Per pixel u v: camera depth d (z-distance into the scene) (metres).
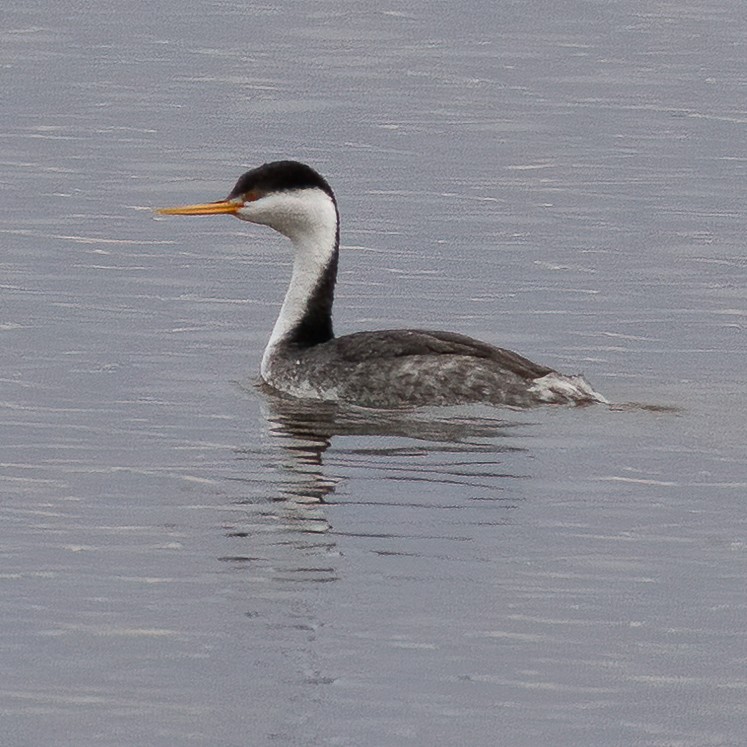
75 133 30.69
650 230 25.50
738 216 26.38
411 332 18.19
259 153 29.88
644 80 35.78
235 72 35.69
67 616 12.85
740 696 11.93
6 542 14.13
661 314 21.52
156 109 32.66
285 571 13.69
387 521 14.68
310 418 17.34
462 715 11.60
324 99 33.75
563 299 22.09
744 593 13.49
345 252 24.11
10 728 11.34
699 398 18.14
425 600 13.24
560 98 34.12
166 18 40.31
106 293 21.89
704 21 41.69
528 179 28.33
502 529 14.58
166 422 17.17
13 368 18.80
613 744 11.30
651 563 13.98
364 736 11.34
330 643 12.53
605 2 43.34
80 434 16.77
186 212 18.92
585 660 12.39
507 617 12.99
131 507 14.94
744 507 15.16
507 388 17.56
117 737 11.25
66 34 38.44
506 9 42.34
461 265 23.59
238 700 11.73
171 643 12.49
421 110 33.03
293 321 18.80
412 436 16.80
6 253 23.58
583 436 16.84
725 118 32.78
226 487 15.41
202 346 19.89
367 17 41.06
